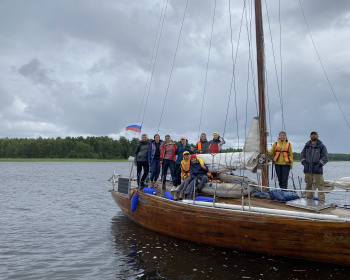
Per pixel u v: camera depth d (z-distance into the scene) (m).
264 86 6.82
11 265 5.84
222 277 4.94
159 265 5.54
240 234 5.63
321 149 6.32
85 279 5.12
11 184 22.69
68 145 115.44
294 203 5.77
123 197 8.82
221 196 6.79
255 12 6.91
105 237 7.70
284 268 5.17
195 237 6.40
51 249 6.81
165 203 6.93
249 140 6.80
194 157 7.16
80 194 17.14
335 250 4.81
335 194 14.43
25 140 118.06
